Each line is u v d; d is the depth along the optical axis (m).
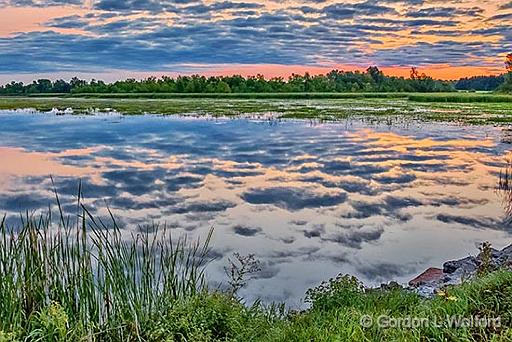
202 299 5.04
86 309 4.65
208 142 22.41
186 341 4.51
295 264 8.08
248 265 7.28
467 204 11.91
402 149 20.08
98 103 61.00
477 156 18.50
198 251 8.34
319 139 23.03
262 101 64.06
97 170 15.81
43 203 11.66
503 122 30.31
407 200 12.26
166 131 27.28
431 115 35.78
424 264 8.22
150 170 15.77
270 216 10.79
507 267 5.84
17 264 4.55
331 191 13.06
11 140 23.98
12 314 4.34
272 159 17.78
